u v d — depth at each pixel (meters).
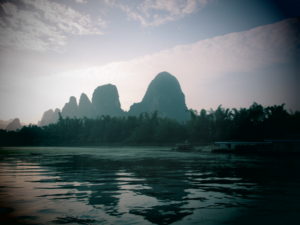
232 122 86.56
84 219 6.38
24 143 167.00
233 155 41.16
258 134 70.44
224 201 8.35
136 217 6.53
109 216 6.64
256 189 10.54
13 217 6.58
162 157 35.88
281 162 26.00
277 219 6.37
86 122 163.00
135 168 20.12
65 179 13.93
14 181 13.30
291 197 8.92
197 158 33.16
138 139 122.69
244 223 6.07
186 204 7.94
